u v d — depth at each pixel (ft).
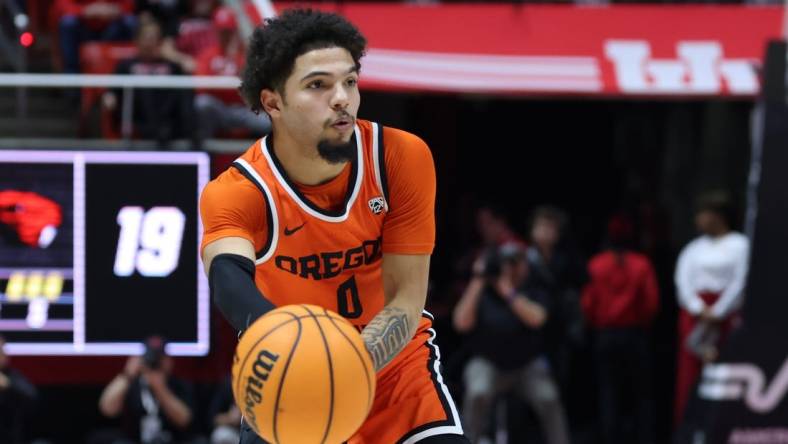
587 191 91.91
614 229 71.67
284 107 25.57
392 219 27.53
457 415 29.14
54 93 80.02
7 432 58.65
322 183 26.63
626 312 70.74
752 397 59.41
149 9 83.97
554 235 68.03
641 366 71.26
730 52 73.67
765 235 58.95
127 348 59.88
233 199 26.09
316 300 27.86
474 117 91.30
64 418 68.18
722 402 59.36
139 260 59.82
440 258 86.58
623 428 76.33
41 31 85.81
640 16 76.59
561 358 68.44
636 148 90.79
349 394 22.79
